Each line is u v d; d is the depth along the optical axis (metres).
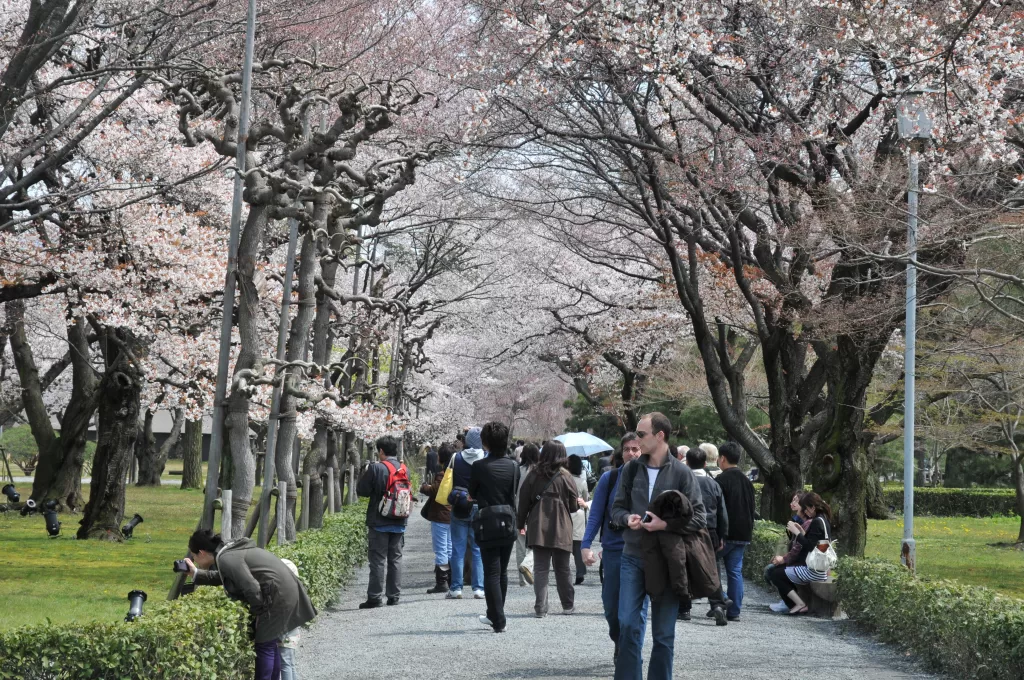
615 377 37.75
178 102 16.02
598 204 20.81
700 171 15.41
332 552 11.73
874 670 8.04
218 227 20.11
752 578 15.04
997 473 40.22
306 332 11.98
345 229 15.09
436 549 13.16
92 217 16.61
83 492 38.44
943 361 16.44
